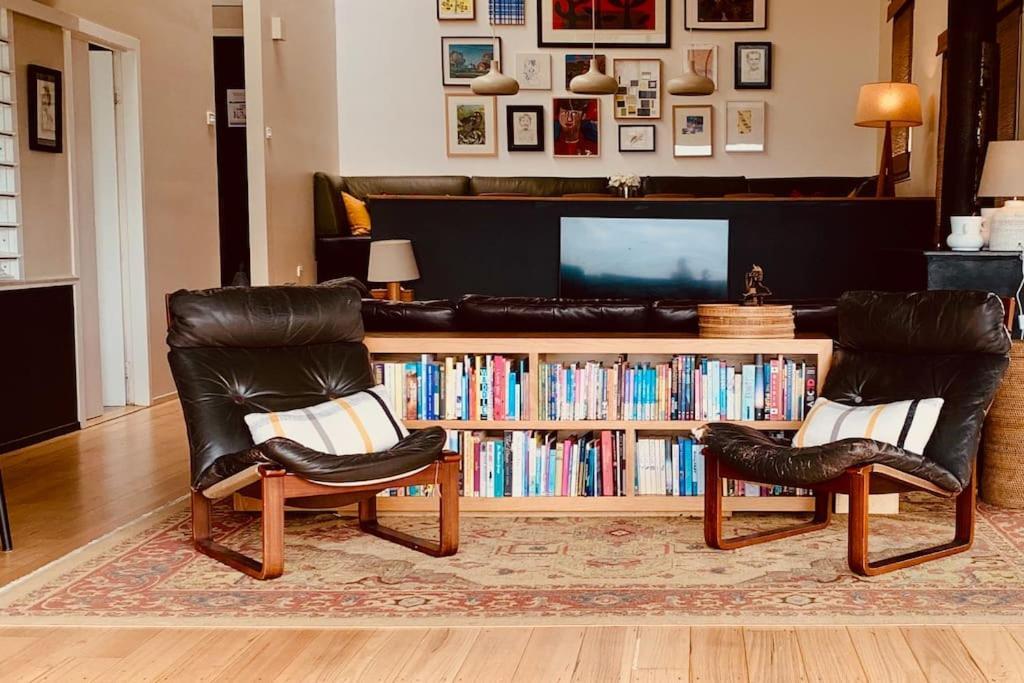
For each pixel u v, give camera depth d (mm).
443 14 11328
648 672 2689
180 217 7598
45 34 5938
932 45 8852
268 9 8766
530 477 4281
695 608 3152
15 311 5609
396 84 11406
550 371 4262
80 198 6469
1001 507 4371
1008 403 4320
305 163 10047
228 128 10961
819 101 11273
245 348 3961
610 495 4273
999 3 7250
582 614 3107
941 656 2775
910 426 3668
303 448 3430
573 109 11391
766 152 11336
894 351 3990
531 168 11453
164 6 7324
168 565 3631
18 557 3746
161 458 5426
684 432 4410
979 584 3365
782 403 4234
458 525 3840
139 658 2805
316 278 10352
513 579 3455
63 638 2951
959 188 6516
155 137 7168
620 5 11289
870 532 4004
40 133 5855
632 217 8641
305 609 3168
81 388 6262
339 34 11367
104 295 6977
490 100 11383
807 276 8680
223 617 3102
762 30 11266
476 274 8711
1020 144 5574
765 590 3318
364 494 3607
